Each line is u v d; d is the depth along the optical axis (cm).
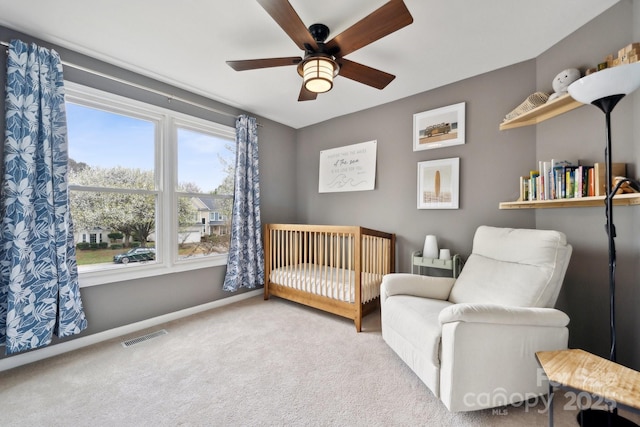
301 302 283
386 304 199
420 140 279
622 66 109
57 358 191
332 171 353
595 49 174
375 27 139
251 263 317
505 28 184
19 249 168
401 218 295
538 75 217
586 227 183
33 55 178
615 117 164
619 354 163
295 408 142
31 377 169
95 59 217
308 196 383
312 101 303
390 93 282
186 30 185
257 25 180
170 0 158
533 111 195
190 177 284
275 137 368
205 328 242
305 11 166
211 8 164
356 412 139
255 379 167
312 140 379
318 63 159
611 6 164
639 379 101
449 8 164
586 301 182
